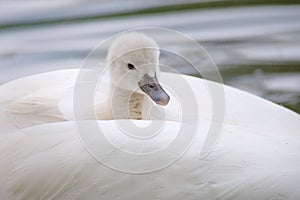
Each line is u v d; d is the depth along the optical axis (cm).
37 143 948
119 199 906
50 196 928
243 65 1491
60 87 1070
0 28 1659
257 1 1766
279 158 919
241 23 1677
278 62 1499
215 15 1705
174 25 1652
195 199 895
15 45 1579
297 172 904
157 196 900
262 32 1625
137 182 906
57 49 1550
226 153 913
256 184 894
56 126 962
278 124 1023
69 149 933
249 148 926
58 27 1656
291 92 1376
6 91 1071
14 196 942
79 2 1773
